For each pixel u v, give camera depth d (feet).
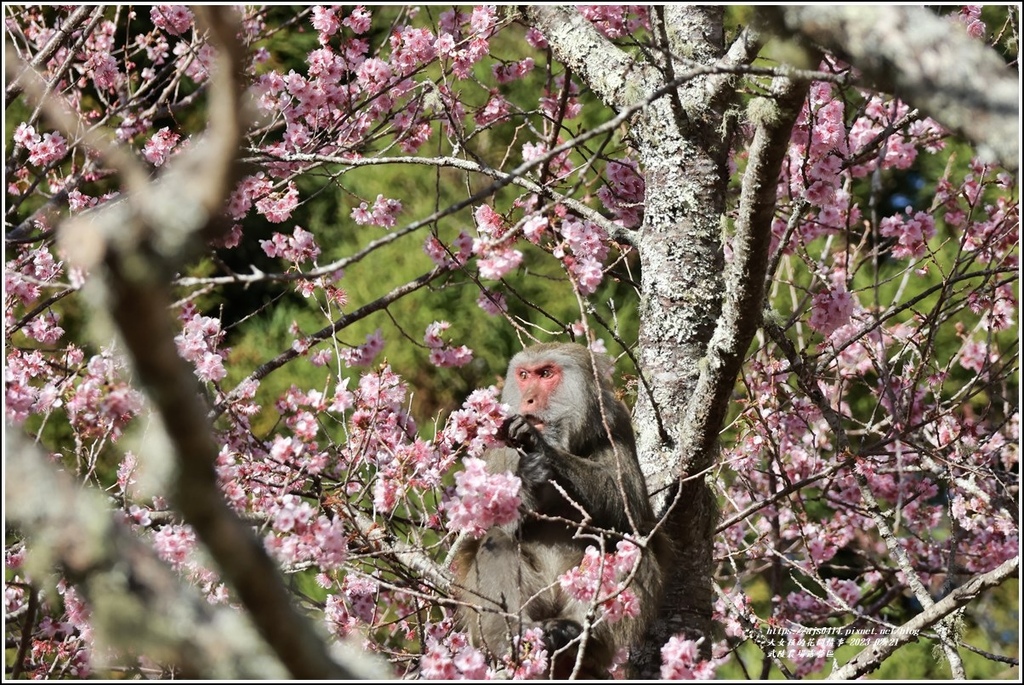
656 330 31.94
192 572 25.82
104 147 12.94
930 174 67.87
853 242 58.54
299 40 57.62
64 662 34.14
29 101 38.50
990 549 39.73
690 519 29.55
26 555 27.58
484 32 35.63
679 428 31.12
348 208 69.97
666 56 26.13
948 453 39.09
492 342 65.67
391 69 35.91
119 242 11.70
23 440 15.43
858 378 45.70
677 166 31.91
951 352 61.21
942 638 31.32
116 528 15.26
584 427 31.96
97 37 42.52
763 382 41.45
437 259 35.04
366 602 32.04
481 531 25.29
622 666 30.01
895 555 33.35
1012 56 37.29
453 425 28.81
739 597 34.83
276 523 21.74
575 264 27.30
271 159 30.35
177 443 12.85
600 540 23.13
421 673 26.14
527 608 30.04
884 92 21.81
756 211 24.81
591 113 66.54
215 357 26.68
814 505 56.03
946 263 65.05
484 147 51.72
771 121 23.68
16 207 35.27
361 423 30.73
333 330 33.88
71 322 45.24
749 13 23.06
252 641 14.89
